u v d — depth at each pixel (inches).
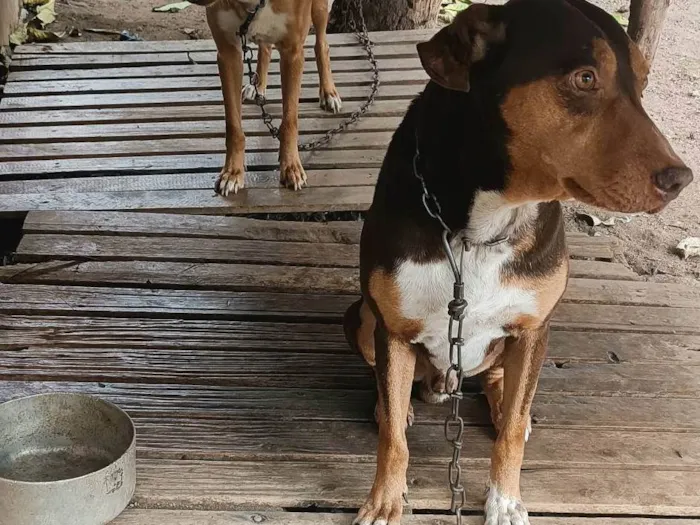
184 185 82.6
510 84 43.0
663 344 65.9
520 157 43.9
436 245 47.4
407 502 52.2
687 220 90.1
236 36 77.6
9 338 63.3
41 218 76.5
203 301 68.1
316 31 94.7
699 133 110.8
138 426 56.6
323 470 54.2
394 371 50.1
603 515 52.7
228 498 51.8
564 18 42.5
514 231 47.1
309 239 76.7
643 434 57.7
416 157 47.4
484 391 58.5
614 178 41.9
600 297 70.7
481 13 43.4
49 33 127.2
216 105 98.5
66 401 52.7
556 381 61.7
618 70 42.1
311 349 63.7
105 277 70.1
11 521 47.3
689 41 145.8
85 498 47.7
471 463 54.9
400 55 113.6
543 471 54.6
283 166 83.0
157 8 146.9
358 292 70.3
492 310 48.8
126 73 108.0
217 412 57.9
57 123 93.4
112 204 79.4
